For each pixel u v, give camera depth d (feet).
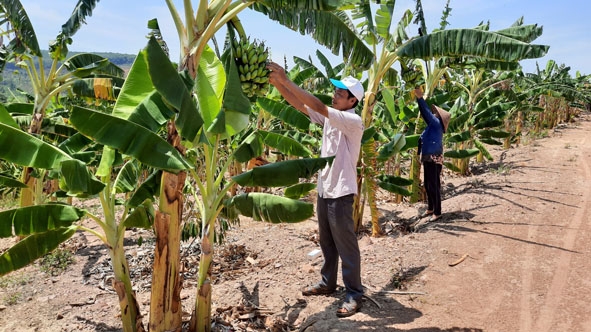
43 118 19.88
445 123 21.27
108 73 22.95
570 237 17.88
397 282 14.14
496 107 30.94
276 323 11.88
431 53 15.83
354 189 11.93
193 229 16.42
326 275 13.44
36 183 21.50
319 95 20.15
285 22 11.97
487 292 13.34
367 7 17.89
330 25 13.98
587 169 31.94
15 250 10.03
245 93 10.07
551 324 11.41
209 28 9.07
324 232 12.96
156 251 9.93
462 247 17.10
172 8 9.26
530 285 13.74
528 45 13.74
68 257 18.60
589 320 11.53
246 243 19.69
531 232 18.58
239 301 13.43
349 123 11.37
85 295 14.92
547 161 35.86
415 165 25.50
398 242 18.21
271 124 28.04
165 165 8.16
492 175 31.32
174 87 7.84
